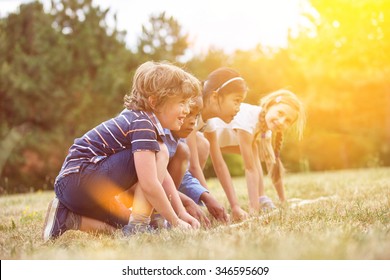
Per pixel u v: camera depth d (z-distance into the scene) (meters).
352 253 2.41
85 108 26.52
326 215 4.25
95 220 4.17
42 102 26.03
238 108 5.30
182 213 4.19
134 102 4.09
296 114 6.05
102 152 4.02
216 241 2.95
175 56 33.28
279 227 3.66
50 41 27.84
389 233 3.12
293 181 10.06
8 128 24.55
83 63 27.84
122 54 29.56
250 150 5.81
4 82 25.58
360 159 31.12
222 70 5.27
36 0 30.02
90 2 30.39
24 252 3.14
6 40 28.34
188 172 5.22
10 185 23.12
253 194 5.71
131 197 4.55
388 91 30.80
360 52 29.02
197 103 4.43
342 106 31.16
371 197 5.78
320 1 28.98
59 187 4.05
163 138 4.10
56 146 25.12
